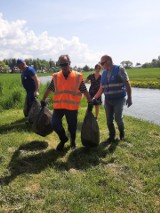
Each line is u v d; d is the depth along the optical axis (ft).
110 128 13.07
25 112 16.35
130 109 28.12
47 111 12.89
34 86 15.62
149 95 41.78
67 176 9.58
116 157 11.40
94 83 16.39
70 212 7.77
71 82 11.32
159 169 10.71
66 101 11.35
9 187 8.72
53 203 8.07
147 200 8.61
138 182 9.71
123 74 12.23
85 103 26.55
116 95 12.50
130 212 8.01
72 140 12.03
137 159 11.60
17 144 12.30
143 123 18.30
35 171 9.87
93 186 9.05
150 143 13.65
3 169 9.88
